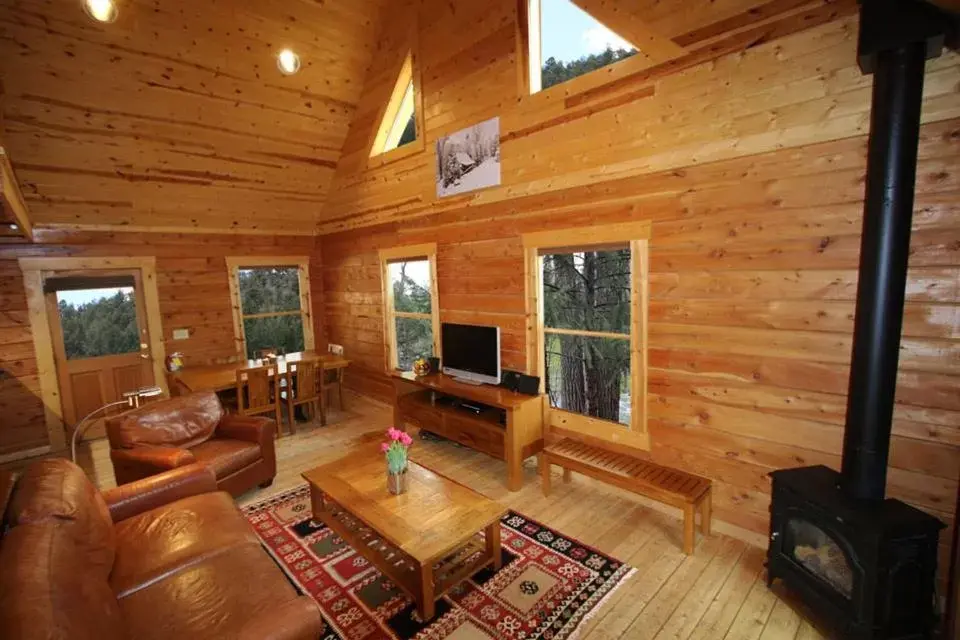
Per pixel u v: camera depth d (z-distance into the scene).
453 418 4.05
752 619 2.22
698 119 2.79
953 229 2.10
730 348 2.82
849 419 2.08
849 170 2.33
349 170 5.52
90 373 5.08
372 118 5.01
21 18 3.24
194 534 2.25
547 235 3.68
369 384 6.08
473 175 4.11
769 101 2.53
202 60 4.03
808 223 2.47
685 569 2.59
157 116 4.24
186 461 3.00
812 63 2.38
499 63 3.78
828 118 2.36
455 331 4.36
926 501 2.24
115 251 5.12
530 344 3.92
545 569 2.61
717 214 2.79
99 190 4.63
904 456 2.29
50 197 4.47
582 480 3.69
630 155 3.12
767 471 2.73
